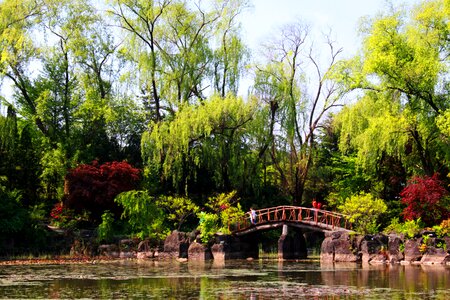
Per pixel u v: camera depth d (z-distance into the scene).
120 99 62.19
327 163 65.06
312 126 57.94
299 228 48.09
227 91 58.19
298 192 58.03
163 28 59.16
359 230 43.06
